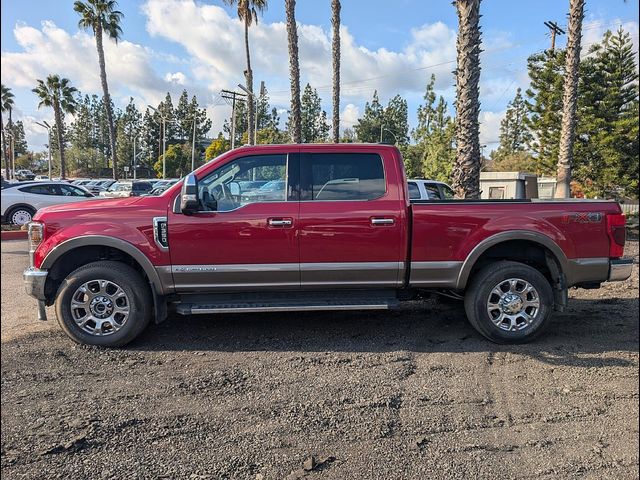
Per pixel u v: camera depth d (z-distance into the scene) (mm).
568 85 14758
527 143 22203
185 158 73812
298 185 4809
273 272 4727
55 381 3986
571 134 14938
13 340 4922
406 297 5207
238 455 2975
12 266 9477
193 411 3498
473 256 4797
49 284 4789
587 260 4871
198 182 4777
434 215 4750
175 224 4629
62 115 52188
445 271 4820
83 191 17438
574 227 4848
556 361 4457
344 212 4730
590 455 2982
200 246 4648
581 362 4430
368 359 4469
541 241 4789
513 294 4859
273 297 4934
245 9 31219
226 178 4812
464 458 2951
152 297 4855
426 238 4766
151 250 4637
